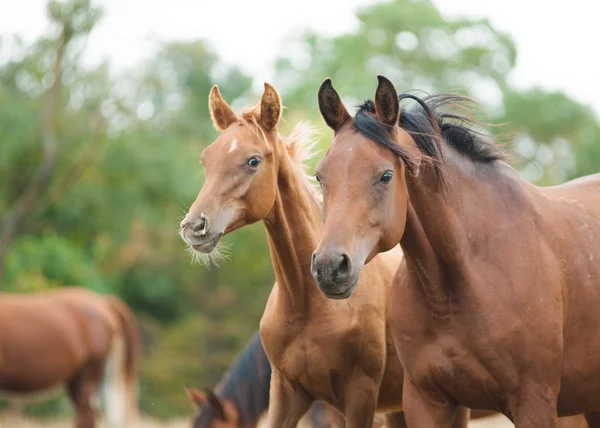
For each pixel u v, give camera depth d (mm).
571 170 56344
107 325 20562
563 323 7605
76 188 39375
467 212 7539
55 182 39000
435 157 7344
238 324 43656
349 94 62875
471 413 11125
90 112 38438
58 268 36438
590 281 7754
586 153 55406
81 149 38812
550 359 7402
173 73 49500
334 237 6750
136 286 43688
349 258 6703
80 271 37094
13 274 35375
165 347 41969
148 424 25312
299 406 9688
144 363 41125
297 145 10141
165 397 40125
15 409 33844
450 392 7629
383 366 9375
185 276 44719
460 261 7383
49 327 19703
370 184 6918
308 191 9844
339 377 9352
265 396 11969
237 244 43938
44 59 36750
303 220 9430
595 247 7918
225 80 53844
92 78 38188
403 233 7355
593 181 8688
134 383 21047
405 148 7074
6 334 19297
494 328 7305
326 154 7168
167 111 43188
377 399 9516
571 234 7859
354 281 6762
